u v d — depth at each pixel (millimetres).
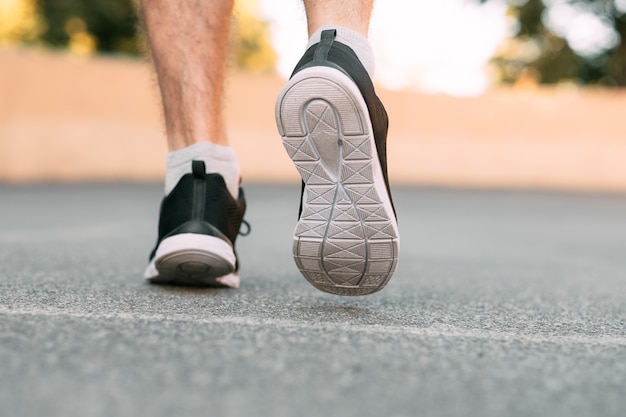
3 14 15023
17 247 2289
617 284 2002
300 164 1171
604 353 959
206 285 1463
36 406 633
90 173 9133
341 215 1167
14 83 8469
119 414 621
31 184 7871
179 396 678
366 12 1223
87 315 1059
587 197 8914
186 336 928
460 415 660
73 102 8984
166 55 1376
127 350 839
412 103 11211
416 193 8852
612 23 17828
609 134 11344
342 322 1110
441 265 2402
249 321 1068
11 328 930
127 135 9422
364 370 798
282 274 1831
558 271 2348
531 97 11375
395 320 1162
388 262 1193
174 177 1367
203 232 1325
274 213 4980
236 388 710
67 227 3312
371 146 1139
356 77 1138
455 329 1102
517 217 5629
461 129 11328
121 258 2092
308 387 724
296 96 1127
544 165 11398
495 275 2139
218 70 1392
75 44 15570
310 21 1226
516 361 882
